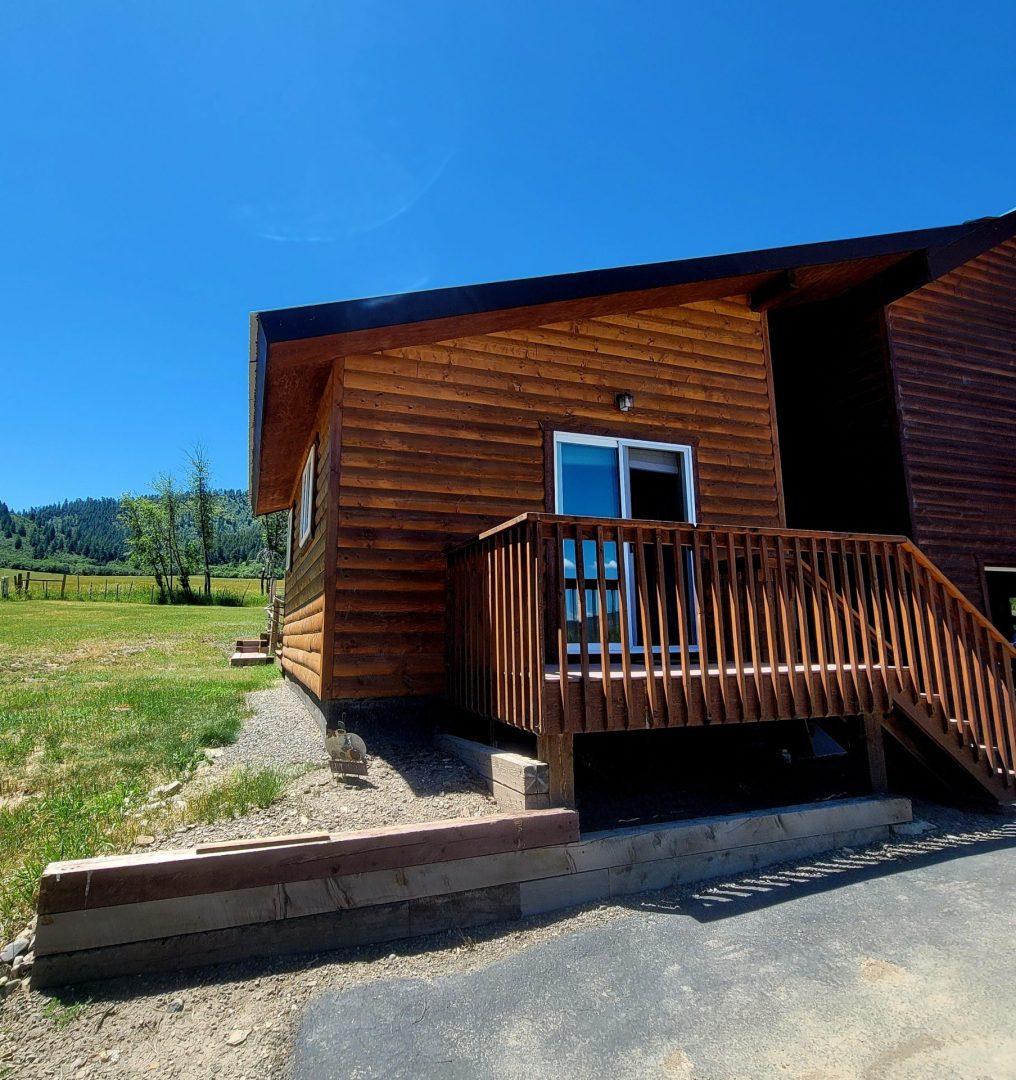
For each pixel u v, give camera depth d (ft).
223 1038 6.97
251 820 11.01
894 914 10.15
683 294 20.48
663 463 21.39
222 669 37.32
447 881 9.53
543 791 11.16
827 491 29.01
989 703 16.24
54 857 9.55
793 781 16.92
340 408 17.22
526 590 11.94
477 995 7.89
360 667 16.51
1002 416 28.91
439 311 15.38
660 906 10.48
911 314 27.61
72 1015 7.14
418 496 17.75
